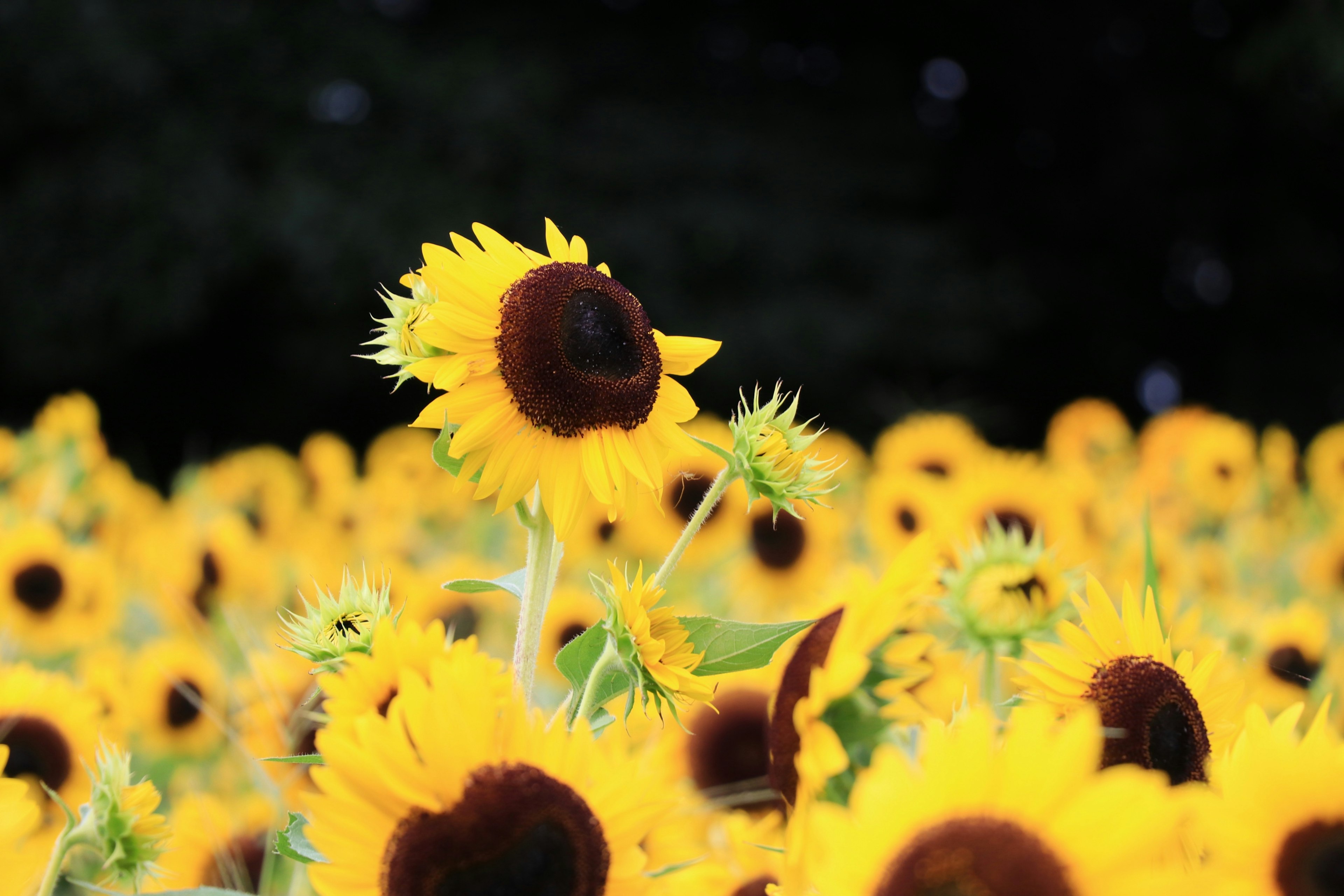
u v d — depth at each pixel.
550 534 1.69
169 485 13.91
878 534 3.60
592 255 13.53
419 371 1.69
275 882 2.03
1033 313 15.12
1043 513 3.04
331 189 13.42
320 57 14.55
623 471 1.70
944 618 1.89
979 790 1.44
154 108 13.80
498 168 14.02
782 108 16.77
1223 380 17.83
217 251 13.11
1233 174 18.11
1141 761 1.57
